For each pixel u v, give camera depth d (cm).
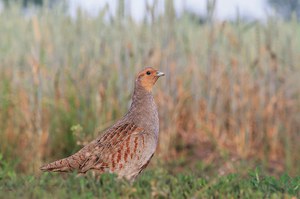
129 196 934
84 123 1781
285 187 997
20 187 952
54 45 1953
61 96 1859
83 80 1870
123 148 1076
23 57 1975
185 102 2041
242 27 2053
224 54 2091
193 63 2069
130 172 1089
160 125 1862
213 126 2044
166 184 1015
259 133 2008
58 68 1908
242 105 1984
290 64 2106
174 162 1773
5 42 2011
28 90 1856
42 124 1803
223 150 1822
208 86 2028
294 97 2094
